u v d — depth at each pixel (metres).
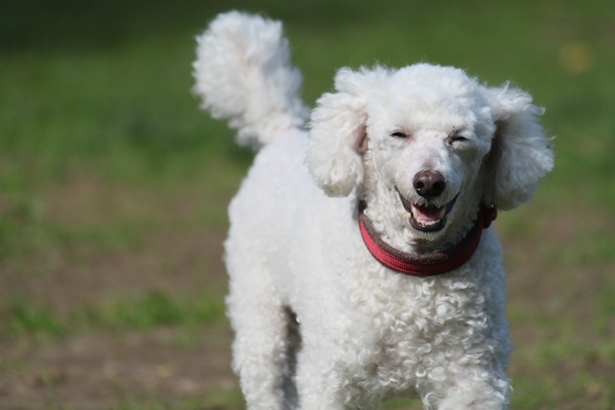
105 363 10.62
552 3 42.56
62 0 44.50
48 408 8.95
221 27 8.99
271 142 8.71
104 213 17.08
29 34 36.16
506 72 28.33
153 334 11.86
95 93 26.48
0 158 20.00
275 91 8.84
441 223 6.11
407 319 6.37
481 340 6.39
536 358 10.57
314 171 6.70
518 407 9.08
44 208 17.03
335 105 6.64
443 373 6.43
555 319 12.04
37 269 13.98
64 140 21.52
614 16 39.31
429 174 5.92
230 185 19.11
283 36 9.15
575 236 15.78
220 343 11.58
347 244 6.57
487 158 6.67
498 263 6.60
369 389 6.59
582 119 23.06
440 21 38.38
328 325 6.57
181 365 10.71
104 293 13.15
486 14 40.25
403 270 6.29
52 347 11.09
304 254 7.02
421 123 6.17
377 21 38.53
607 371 10.08
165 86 27.72
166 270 14.36
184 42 34.78
